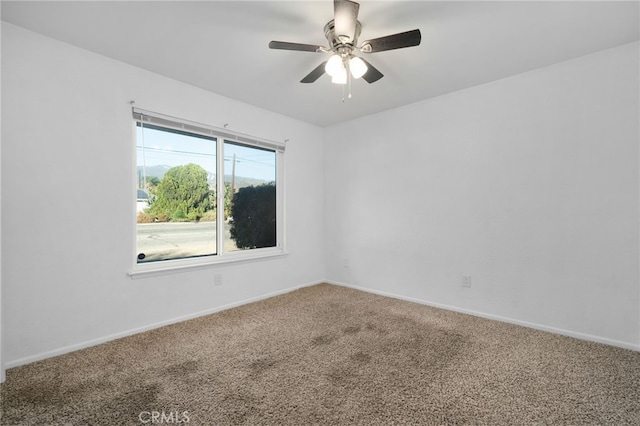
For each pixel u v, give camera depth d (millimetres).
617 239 2199
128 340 2320
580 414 1468
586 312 2318
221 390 1663
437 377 1794
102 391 1648
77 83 2168
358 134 3824
